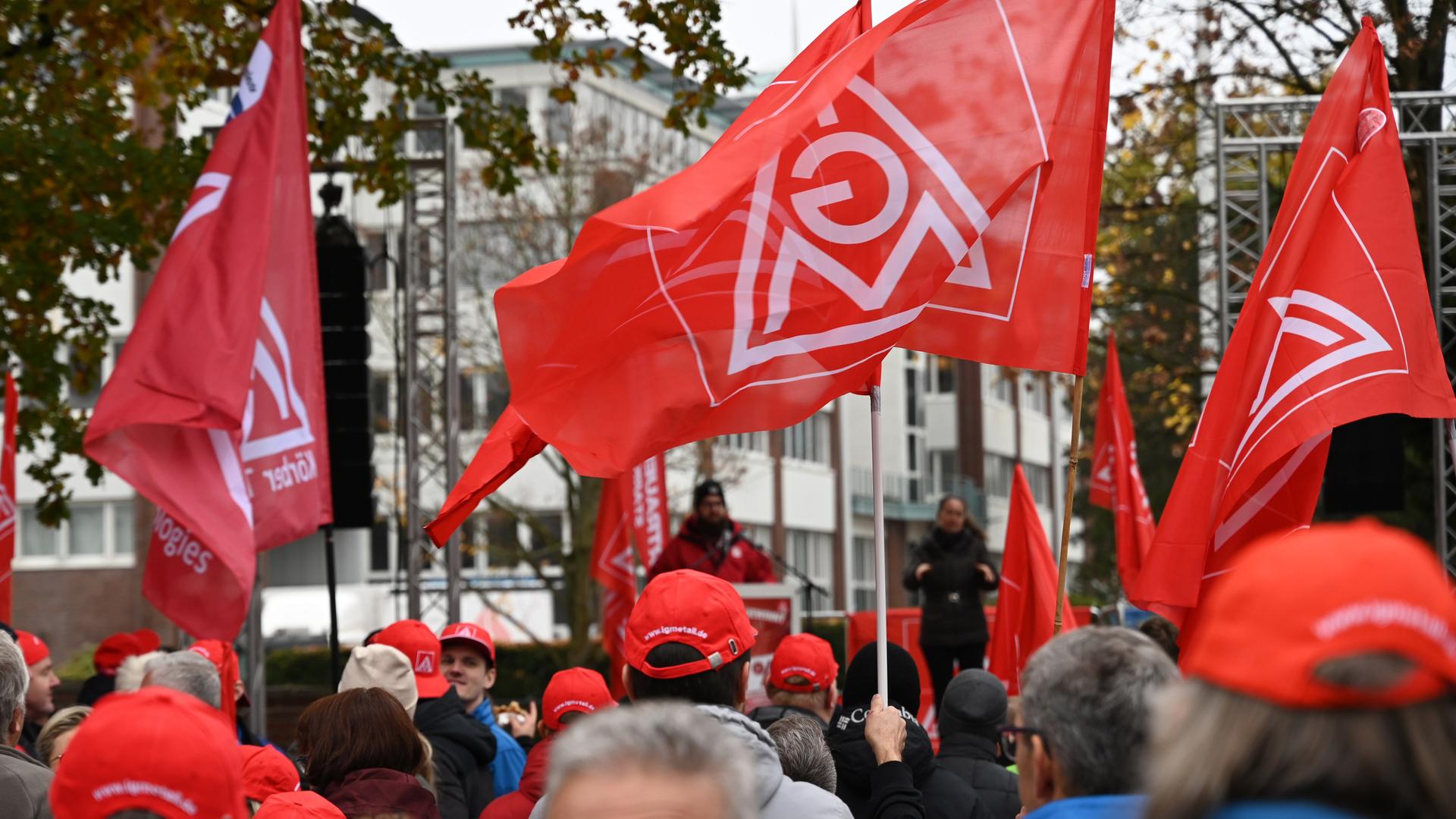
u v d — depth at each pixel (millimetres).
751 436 45781
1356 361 5727
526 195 30922
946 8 5535
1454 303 17438
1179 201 22453
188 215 6840
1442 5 18094
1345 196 5848
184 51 14797
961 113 5508
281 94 7121
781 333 5277
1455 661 1582
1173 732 1730
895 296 5383
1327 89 5980
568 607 29469
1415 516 19828
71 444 15258
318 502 7176
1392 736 1586
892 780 4465
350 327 13719
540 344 5230
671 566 12070
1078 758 2594
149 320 6641
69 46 14961
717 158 5395
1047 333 5496
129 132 16281
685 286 5246
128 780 2482
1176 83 20547
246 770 4434
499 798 5508
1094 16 5602
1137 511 12172
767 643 11984
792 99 5535
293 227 7219
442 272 16562
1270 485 5805
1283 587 1637
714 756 1938
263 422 7035
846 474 51594
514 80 43469
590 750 1927
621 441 5164
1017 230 5516
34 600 40500
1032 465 66250
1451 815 1572
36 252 14156
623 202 5281
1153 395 24062
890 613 13695
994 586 12555
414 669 6215
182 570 6660
